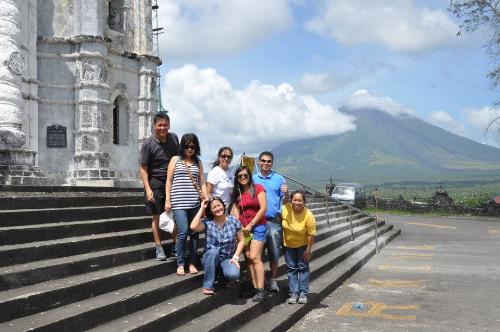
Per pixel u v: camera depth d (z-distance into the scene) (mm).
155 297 7828
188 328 7477
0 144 18047
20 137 18375
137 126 28031
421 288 12656
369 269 15320
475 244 22031
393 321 9766
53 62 25000
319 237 16328
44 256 7766
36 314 6324
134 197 12828
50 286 6848
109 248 9062
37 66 24625
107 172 25109
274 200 9984
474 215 39094
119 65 27016
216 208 8844
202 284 9109
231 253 8875
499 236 25375
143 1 28500
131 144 27609
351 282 13352
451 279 13805
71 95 25219
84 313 6461
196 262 9570
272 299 9781
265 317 9047
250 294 9539
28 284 6902
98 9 25562
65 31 25375
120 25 27703
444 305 10992
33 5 24031
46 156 24656
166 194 9102
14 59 19109
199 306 8109
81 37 24875
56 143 24828
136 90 28062
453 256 18234
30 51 23859
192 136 9227
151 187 9391
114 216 10992
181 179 9094
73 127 25219
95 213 10477
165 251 9742
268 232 9789
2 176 16953
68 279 7336
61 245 8070
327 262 13656
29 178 17578
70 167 25031
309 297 10695
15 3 19656
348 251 16156
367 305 10961
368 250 18125
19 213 8820
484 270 15195
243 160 10719
